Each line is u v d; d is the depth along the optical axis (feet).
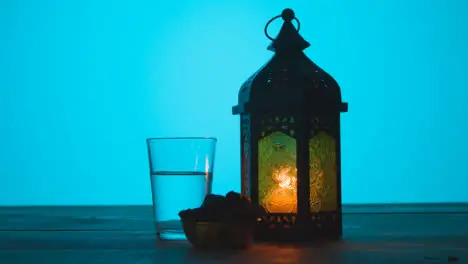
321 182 3.99
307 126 3.94
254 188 3.96
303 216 3.93
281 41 4.07
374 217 5.08
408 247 3.77
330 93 3.99
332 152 4.01
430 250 3.69
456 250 3.69
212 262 3.43
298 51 4.09
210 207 3.73
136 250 3.72
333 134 4.01
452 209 5.69
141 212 5.50
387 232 4.29
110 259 3.51
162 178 3.99
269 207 3.97
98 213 5.43
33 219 5.02
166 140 3.96
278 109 3.94
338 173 4.02
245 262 3.42
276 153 3.98
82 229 4.46
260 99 3.95
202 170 3.98
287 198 3.96
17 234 4.27
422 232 4.29
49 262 3.46
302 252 3.64
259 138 3.96
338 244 3.86
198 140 3.96
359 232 4.29
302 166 3.93
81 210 5.70
